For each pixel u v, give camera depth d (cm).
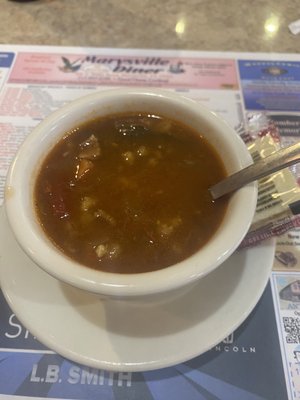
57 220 13
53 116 14
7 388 13
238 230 11
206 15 25
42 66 22
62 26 24
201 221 13
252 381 13
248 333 14
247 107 20
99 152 15
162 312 13
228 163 14
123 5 26
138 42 24
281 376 13
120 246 13
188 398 13
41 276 14
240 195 12
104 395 13
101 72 22
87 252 13
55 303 13
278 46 24
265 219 14
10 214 12
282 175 14
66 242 13
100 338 13
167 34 24
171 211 14
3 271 14
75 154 15
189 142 15
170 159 15
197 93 21
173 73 22
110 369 12
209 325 13
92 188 14
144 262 12
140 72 22
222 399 13
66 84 21
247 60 23
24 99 21
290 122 20
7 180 13
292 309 15
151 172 15
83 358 12
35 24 24
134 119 15
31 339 14
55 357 14
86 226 13
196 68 22
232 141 14
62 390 13
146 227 13
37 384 13
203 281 13
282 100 21
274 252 14
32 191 13
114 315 13
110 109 15
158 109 15
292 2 26
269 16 25
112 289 11
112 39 24
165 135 15
